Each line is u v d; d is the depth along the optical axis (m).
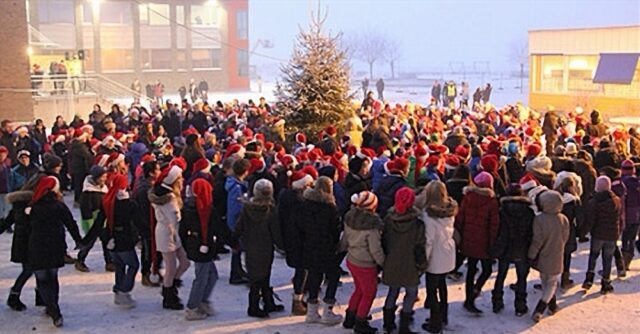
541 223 7.71
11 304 8.38
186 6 60.19
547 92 34.34
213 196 9.16
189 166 11.06
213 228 7.90
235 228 8.04
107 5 56.06
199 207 7.82
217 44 62.28
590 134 14.87
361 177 9.29
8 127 15.31
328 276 7.81
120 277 8.38
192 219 7.86
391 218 7.29
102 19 55.97
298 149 12.30
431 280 7.48
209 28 61.72
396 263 7.24
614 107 30.70
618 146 12.93
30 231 7.68
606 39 30.81
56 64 33.75
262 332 7.63
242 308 8.43
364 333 7.44
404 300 7.45
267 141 13.95
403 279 7.23
